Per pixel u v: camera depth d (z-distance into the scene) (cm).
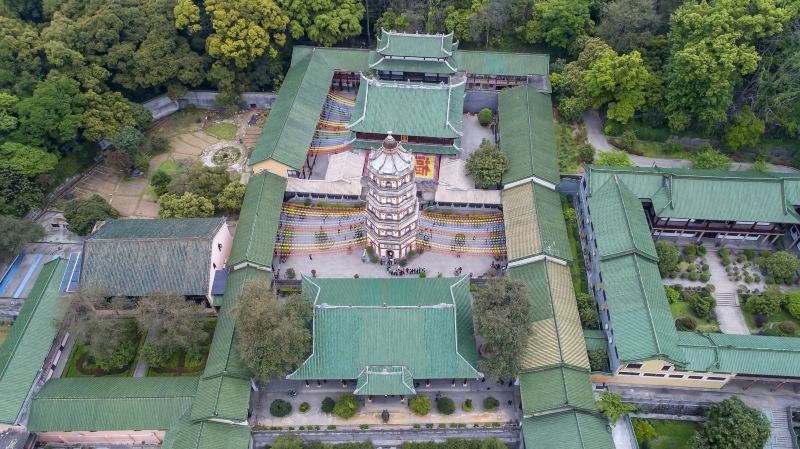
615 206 8688
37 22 11656
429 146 10175
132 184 10412
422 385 7656
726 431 6619
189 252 8144
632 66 10056
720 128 10181
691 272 8619
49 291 8231
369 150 10312
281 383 7700
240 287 8088
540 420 6869
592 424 6738
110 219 9300
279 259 9062
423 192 9788
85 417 7012
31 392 7269
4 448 6838
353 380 7588
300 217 9631
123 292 7994
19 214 9225
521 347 6875
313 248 9219
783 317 8200
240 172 10588
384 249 8906
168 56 11094
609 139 10738
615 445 6969
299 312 7194
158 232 8450
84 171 10606
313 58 11694
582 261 9031
